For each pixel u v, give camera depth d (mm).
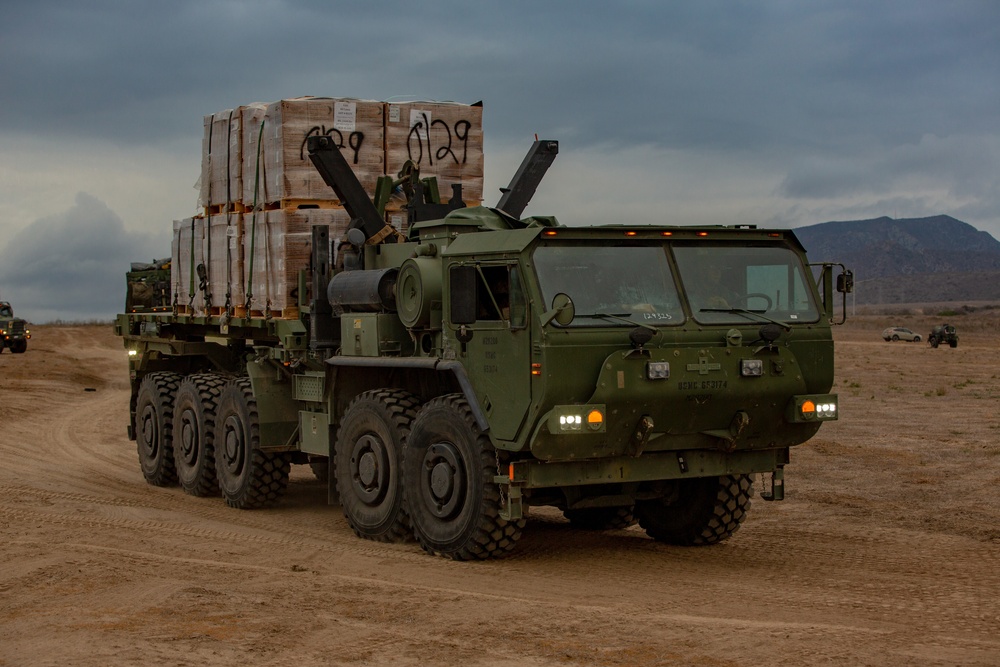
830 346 9852
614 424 9023
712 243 9672
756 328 9484
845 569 9508
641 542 10953
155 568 8852
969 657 6449
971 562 9805
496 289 9375
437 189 12523
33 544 9844
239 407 13078
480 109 13258
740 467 9977
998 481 14703
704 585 8789
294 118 12242
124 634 6863
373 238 11859
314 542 10703
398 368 11047
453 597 8008
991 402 26984
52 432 22281
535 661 6375
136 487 15305
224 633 6906
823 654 6500
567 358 8812
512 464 9156
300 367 12414
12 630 7000
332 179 11836
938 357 50594
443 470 9758
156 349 16188
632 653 6523
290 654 6508
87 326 91625
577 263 9125
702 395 9195
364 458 10891
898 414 24031
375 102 12648
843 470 15836
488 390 9328
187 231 15078
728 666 6262
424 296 10078
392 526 10562
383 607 7637
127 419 25062
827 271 10000
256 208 12961
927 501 13289
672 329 9195
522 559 9867
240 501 13125
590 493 10172
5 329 48375
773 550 10484
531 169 13000
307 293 12141
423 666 6293
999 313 148125
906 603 8062
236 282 13445
